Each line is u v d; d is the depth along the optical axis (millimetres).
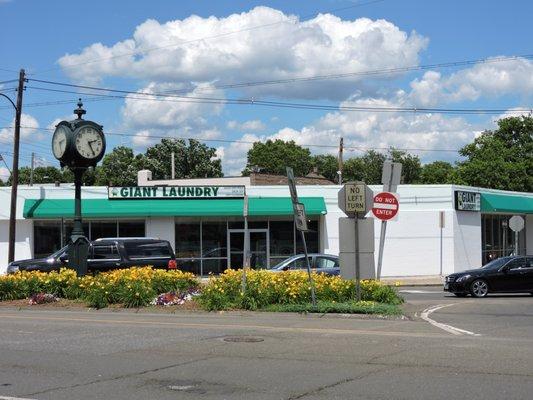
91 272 21266
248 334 12430
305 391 7594
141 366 9219
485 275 22594
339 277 18547
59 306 17781
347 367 9016
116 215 31047
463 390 7578
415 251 34031
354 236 16453
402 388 7703
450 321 14758
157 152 72500
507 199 38125
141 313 16406
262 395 7422
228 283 17438
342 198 16469
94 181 72938
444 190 34406
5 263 31609
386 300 17312
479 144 63625
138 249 22844
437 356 9844
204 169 71750
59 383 8141
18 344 11289
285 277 17641
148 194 31844
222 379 8305
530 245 42406
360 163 87438
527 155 61812
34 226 31844
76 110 19453
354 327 13508
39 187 31672
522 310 17406
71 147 18750
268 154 95500
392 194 17188
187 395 7465
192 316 15664
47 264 22812
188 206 31750
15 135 30172
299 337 11992
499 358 9641
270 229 33438
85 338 11984
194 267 32531
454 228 34438
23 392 7652
